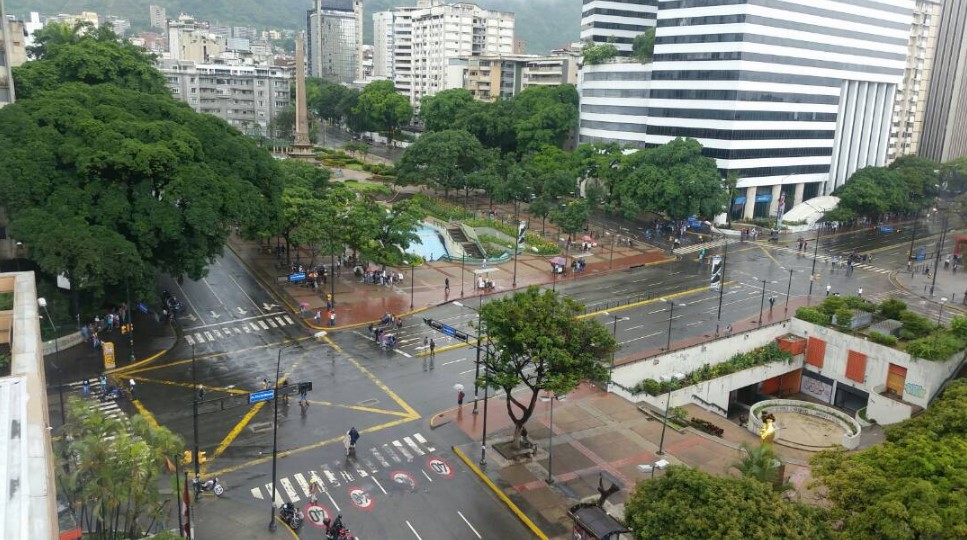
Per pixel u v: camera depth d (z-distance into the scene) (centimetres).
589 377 4841
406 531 4144
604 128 15912
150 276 6838
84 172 6506
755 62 12938
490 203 13950
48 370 5981
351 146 18538
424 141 14150
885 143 16800
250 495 4397
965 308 8894
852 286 9762
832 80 14575
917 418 4447
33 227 6125
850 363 7306
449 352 6838
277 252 9994
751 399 7675
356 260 9675
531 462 4953
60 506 3728
